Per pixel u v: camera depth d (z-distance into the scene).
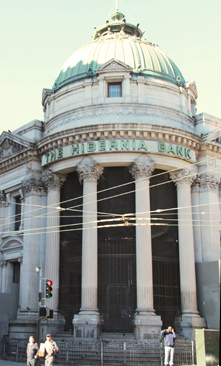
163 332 27.66
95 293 36.81
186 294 38.22
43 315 27.34
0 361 34.12
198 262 40.34
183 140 40.28
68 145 40.03
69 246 40.88
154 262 39.34
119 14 52.78
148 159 38.91
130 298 38.22
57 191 41.53
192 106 46.72
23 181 44.12
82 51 47.53
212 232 41.12
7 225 46.66
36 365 25.67
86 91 42.22
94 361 31.70
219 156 43.34
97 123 40.56
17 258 44.38
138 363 30.52
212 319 37.59
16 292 42.81
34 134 44.94
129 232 39.69
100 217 40.00
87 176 38.88
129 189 40.25
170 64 46.56
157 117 41.31
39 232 42.28
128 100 41.31
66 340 35.59
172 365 27.20
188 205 40.25
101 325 36.78
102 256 39.28
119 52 45.00
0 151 48.78
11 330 40.12
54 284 39.28
